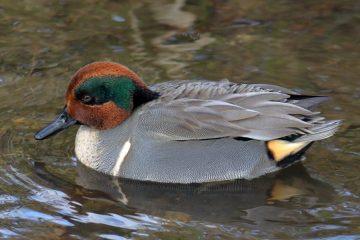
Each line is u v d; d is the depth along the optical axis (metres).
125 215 11.73
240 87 13.16
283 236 11.16
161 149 12.51
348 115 14.07
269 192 12.41
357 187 12.38
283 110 12.51
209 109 12.53
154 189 12.51
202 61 15.97
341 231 11.26
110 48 16.48
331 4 18.11
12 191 12.21
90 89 12.84
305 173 12.80
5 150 13.31
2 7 18.12
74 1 18.47
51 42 16.72
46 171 12.82
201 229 11.37
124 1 18.42
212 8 18.09
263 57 16.06
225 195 12.40
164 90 13.31
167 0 18.44
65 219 11.55
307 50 16.30
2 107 14.49
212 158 12.53
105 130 13.01
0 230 11.25
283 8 18.05
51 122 13.56
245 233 11.26
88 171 12.91
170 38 16.88
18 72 15.66
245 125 12.38
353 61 15.84
